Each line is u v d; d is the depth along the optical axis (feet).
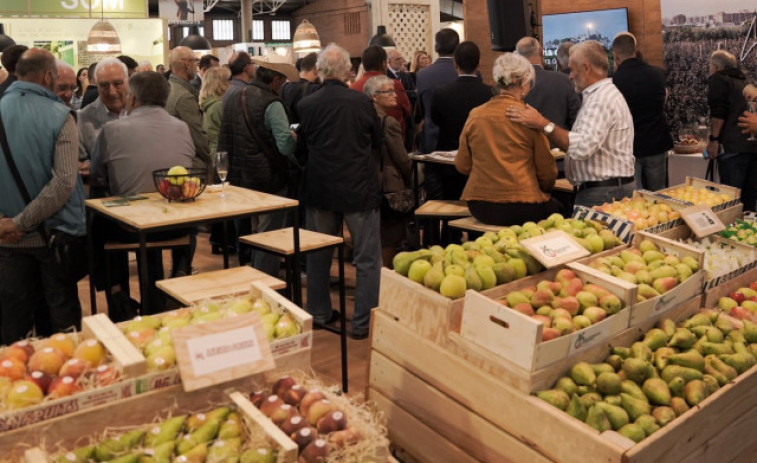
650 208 12.17
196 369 6.46
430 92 19.60
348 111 13.97
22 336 12.09
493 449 8.33
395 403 9.70
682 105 23.72
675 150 21.02
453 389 8.77
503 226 13.06
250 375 6.95
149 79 12.66
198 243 22.89
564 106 16.67
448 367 8.79
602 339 8.52
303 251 12.16
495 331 8.20
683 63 23.49
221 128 17.04
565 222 10.59
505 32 20.80
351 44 63.00
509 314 8.02
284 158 16.53
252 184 16.51
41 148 11.19
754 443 9.21
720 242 11.93
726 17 22.25
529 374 7.82
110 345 6.67
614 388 8.05
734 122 18.57
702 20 22.82
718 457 8.57
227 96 16.98
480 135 12.89
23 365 6.47
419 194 21.79
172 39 67.00
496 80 12.81
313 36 35.65
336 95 14.06
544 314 8.48
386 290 9.70
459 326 8.86
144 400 6.45
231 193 12.20
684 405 8.05
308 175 14.51
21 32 36.96
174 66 17.46
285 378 7.02
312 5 67.21
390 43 31.37
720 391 8.36
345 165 14.08
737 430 8.79
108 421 6.31
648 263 9.98
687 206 12.23
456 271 8.86
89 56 37.99
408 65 37.50
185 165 12.91
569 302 8.56
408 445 9.55
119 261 13.34
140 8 38.88
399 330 9.49
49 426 6.02
